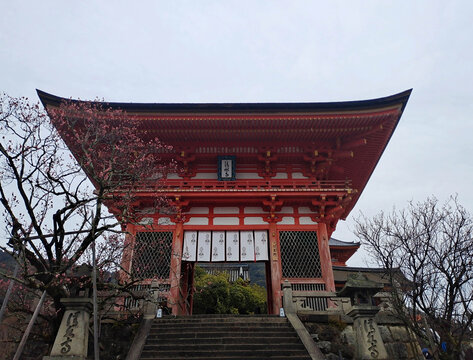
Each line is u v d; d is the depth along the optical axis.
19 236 11.73
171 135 23.09
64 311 12.51
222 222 22.41
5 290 14.66
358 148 25.03
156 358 12.41
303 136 23.50
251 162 24.98
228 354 12.64
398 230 14.54
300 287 20.23
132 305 17.86
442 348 11.81
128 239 20.75
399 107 22.06
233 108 22.30
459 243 12.60
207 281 41.09
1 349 14.89
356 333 13.17
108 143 17.59
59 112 17.48
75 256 12.28
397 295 13.88
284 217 22.58
